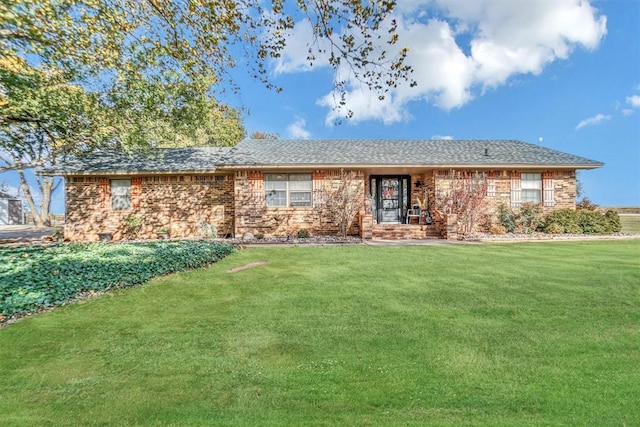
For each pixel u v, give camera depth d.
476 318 4.41
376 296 5.45
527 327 4.08
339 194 14.31
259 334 3.98
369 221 13.63
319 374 3.05
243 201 14.47
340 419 2.41
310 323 4.31
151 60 8.41
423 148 16.62
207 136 24.56
